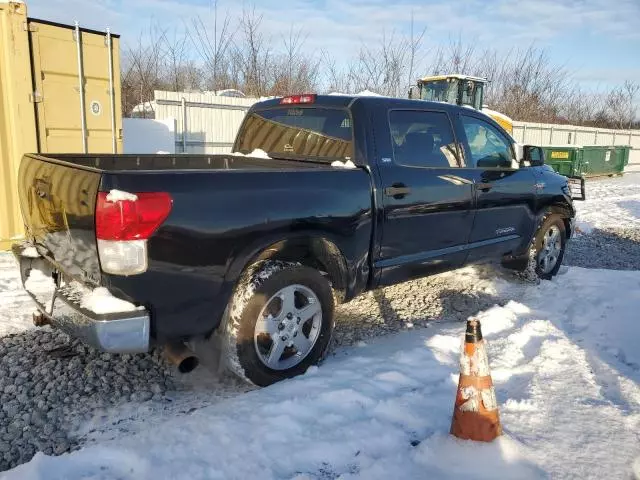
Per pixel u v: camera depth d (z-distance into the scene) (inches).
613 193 712.4
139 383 149.8
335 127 178.7
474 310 222.7
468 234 207.5
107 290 120.6
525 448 113.6
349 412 131.0
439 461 111.0
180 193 124.5
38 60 275.0
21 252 157.4
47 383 146.8
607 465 109.3
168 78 892.6
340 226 157.5
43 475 105.0
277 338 146.2
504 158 228.1
